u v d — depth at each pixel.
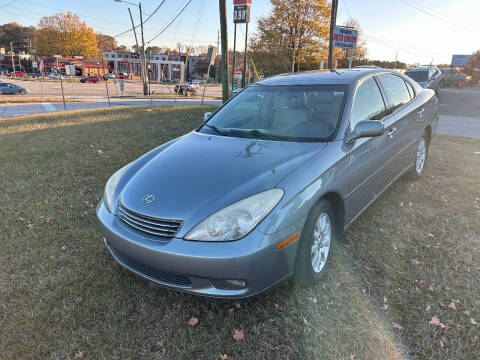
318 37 41.88
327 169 2.53
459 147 6.95
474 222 3.56
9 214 3.83
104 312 2.40
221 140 3.10
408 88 4.31
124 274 2.80
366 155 3.04
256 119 3.32
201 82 70.44
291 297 2.51
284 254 2.21
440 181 4.72
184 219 2.18
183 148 3.05
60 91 34.62
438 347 2.07
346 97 3.12
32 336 2.20
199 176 2.48
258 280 2.14
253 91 3.71
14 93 29.81
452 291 2.53
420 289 2.57
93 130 8.11
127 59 89.62
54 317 2.35
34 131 8.33
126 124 8.93
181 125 8.66
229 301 2.51
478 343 2.08
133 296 2.56
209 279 2.12
